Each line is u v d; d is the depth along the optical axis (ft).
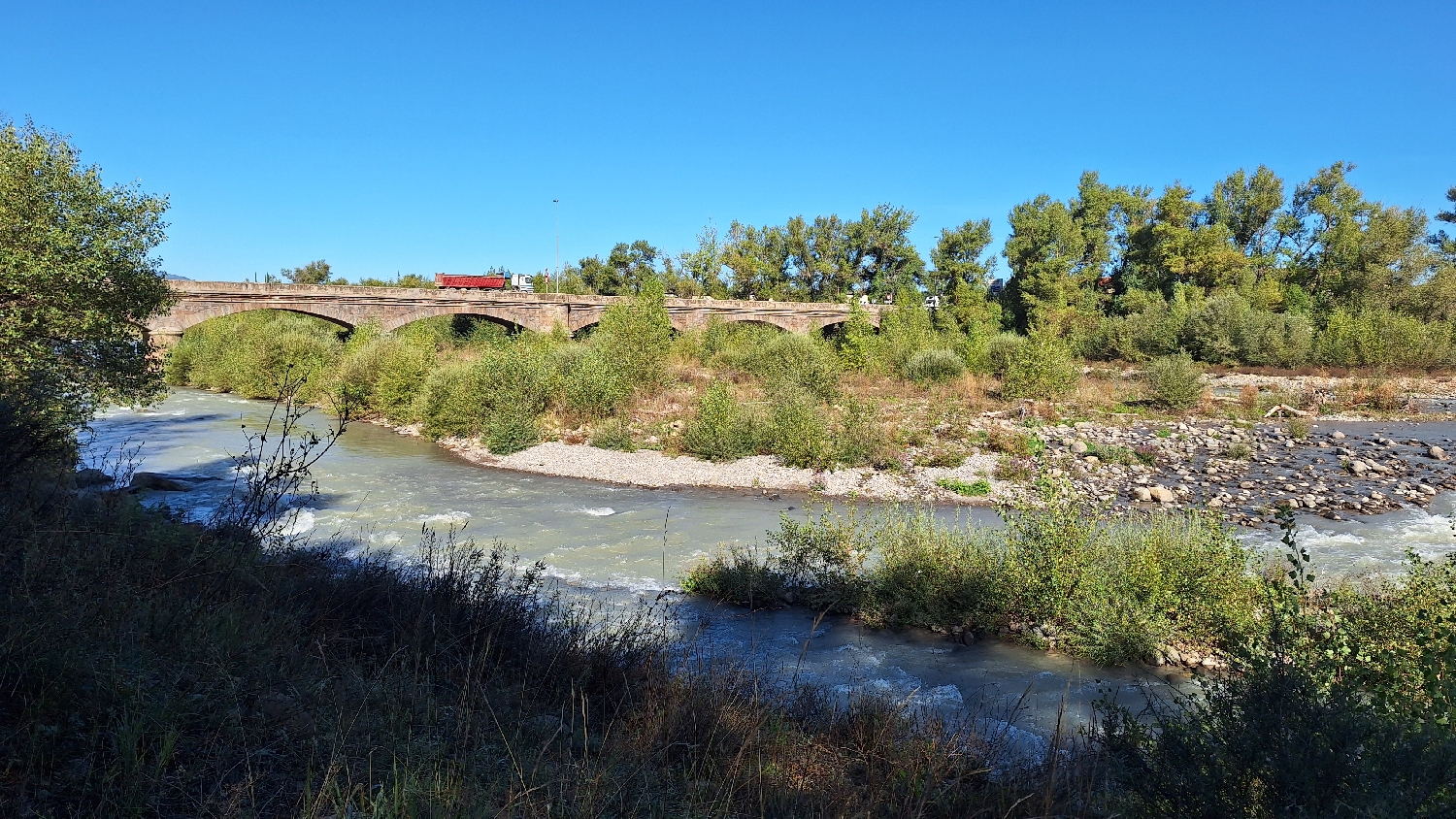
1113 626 28.73
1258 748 13.03
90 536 20.79
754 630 31.81
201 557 21.12
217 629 17.43
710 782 15.81
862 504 54.65
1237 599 29.63
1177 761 14.38
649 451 70.59
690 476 62.90
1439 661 16.28
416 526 47.34
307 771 13.00
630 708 19.07
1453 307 173.17
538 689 19.52
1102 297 232.32
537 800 13.41
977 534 36.68
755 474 63.36
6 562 17.57
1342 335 146.72
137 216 46.32
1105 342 172.04
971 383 107.55
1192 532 33.09
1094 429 81.15
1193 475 61.87
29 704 12.79
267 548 25.25
